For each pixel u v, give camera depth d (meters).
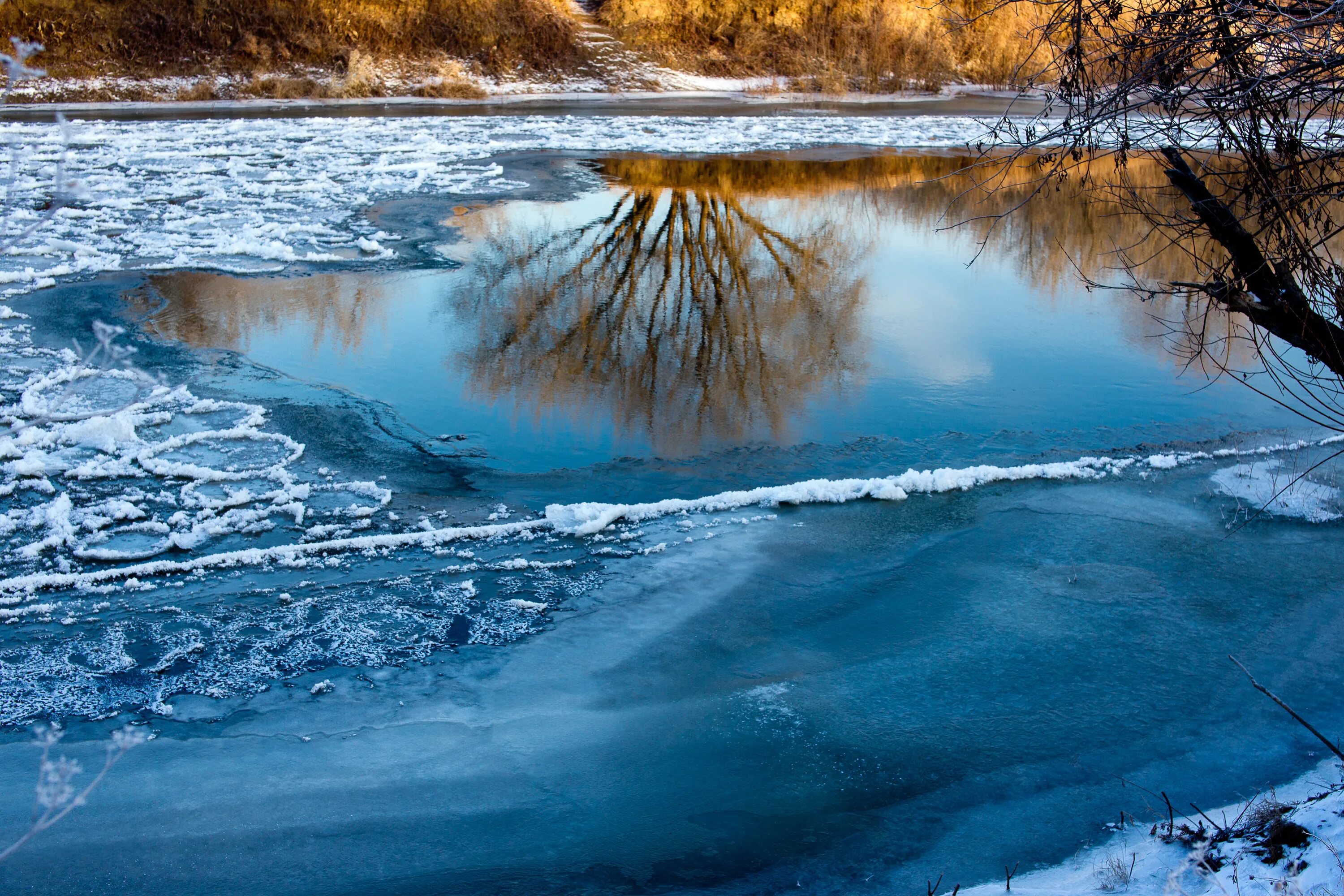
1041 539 8.41
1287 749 5.90
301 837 5.09
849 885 4.86
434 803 5.37
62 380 11.33
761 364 12.95
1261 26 4.12
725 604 7.40
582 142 28.30
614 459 10.04
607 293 15.71
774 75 42.97
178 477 9.31
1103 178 23.58
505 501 9.11
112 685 6.38
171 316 13.80
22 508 8.65
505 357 12.89
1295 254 4.60
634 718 6.12
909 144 29.67
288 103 35.25
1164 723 6.14
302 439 10.24
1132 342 14.10
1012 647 6.90
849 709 6.22
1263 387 12.31
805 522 8.69
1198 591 7.64
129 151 24.84
